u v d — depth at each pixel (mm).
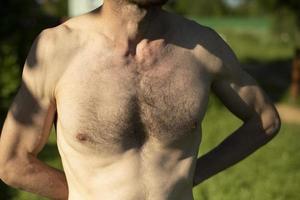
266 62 22797
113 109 2053
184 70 2129
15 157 2154
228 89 2305
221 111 11586
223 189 6480
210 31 2227
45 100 2100
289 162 7875
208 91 2199
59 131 2137
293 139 9594
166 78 2102
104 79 2053
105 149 2070
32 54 2082
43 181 2211
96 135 2057
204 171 2414
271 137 2453
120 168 2086
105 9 2082
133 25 2064
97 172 2102
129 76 2068
